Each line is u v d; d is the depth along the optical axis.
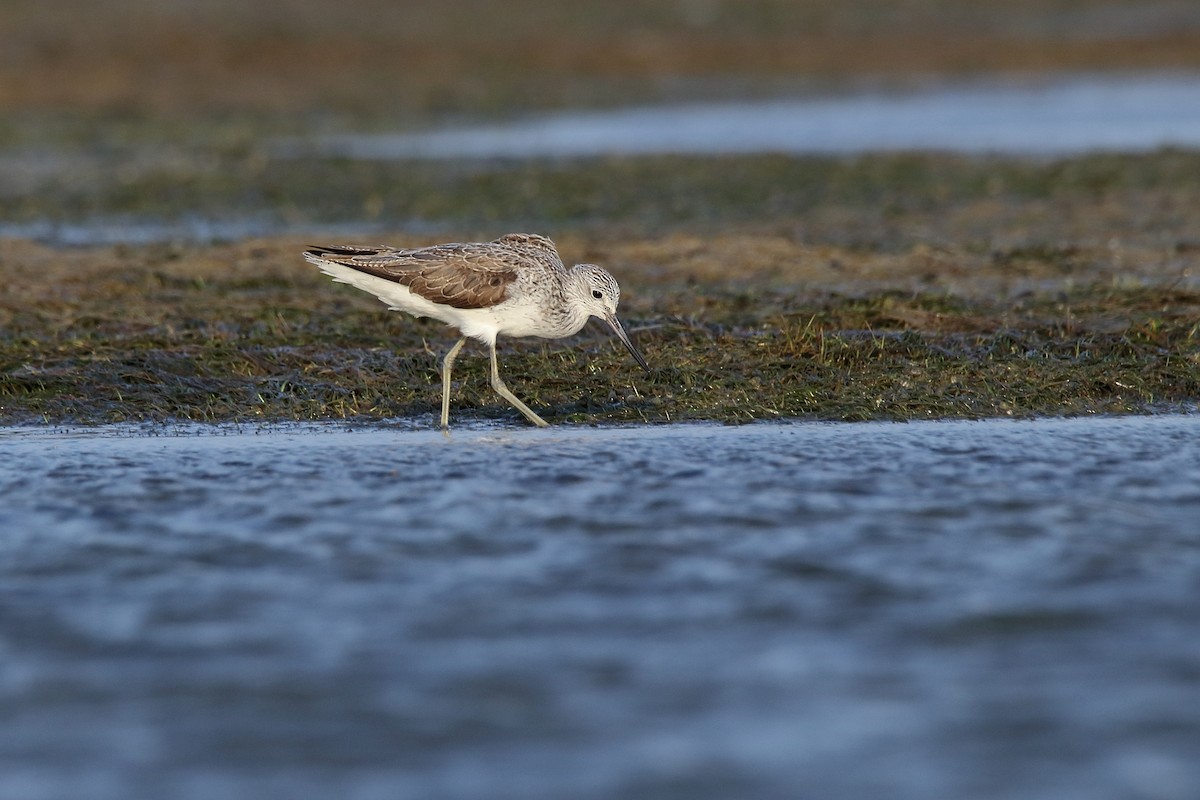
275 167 32.06
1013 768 7.31
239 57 51.22
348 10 59.22
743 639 8.87
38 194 29.36
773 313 18.25
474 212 27.03
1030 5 63.38
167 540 10.73
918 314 17.89
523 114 43.03
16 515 11.34
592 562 10.20
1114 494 11.70
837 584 9.76
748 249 22.36
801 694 8.14
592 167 31.27
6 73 47.72
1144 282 19.97
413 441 13.89
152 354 16.75
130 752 7.58
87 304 19.30
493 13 59.91
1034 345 16.75
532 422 14.73
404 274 14.34
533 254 14.65
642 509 11.39
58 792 7.20
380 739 7.69
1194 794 7.05
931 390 15.39
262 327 18.06
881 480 12.16
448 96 46.25
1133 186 27.56
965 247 22.67
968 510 11.30
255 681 8.34
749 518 11.13
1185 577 9.80
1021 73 51.22
